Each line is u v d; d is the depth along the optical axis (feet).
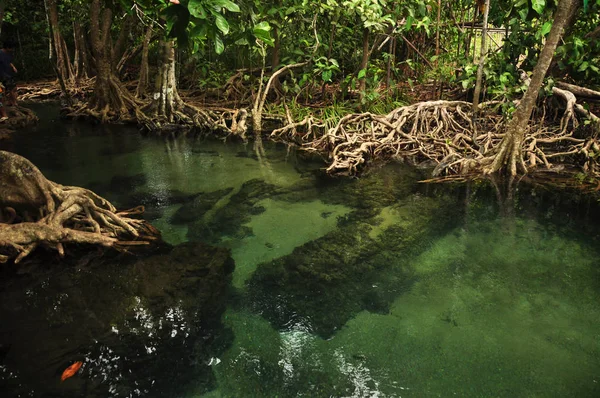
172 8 6.83
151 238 13.98
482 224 15.15
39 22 47.93
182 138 28.55
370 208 16.70
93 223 13.42
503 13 25.49
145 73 36.09
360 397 8.01
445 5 34.76
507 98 24.95
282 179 20.24
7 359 8.73
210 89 36.06
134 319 10.04
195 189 18.80
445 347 9.32
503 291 11.28
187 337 9.53
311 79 30.89
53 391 7.96
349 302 10.88
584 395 7.97
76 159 23.07
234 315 10.32
